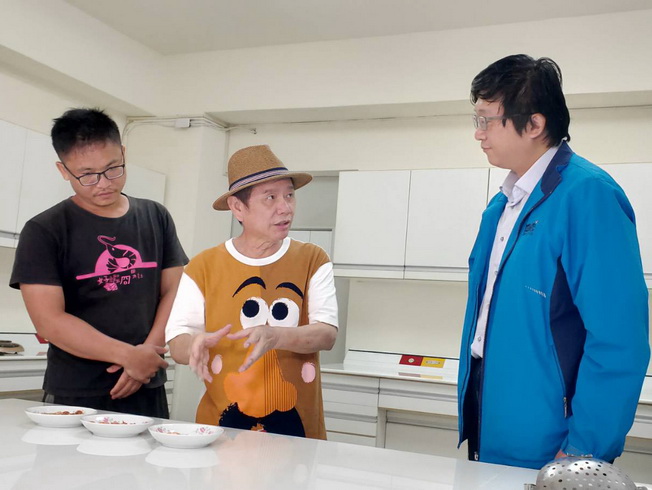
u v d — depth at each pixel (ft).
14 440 3.85
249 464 3.51
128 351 6.19
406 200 12.65
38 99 12.78
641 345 4.21
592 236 4.34
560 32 12.05
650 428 9.96
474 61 12.61
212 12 12.72
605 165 11.41
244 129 15.24
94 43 13.07
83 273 6.44
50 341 6.33
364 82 13.34
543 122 4.75
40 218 6.39
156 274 6.79
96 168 6.22
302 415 5.58
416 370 13.14
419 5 11.93
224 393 5.53
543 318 4.49
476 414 5.05
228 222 15.56
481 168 12.23
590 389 4.19
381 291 13.93
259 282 5.68
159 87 14.90
